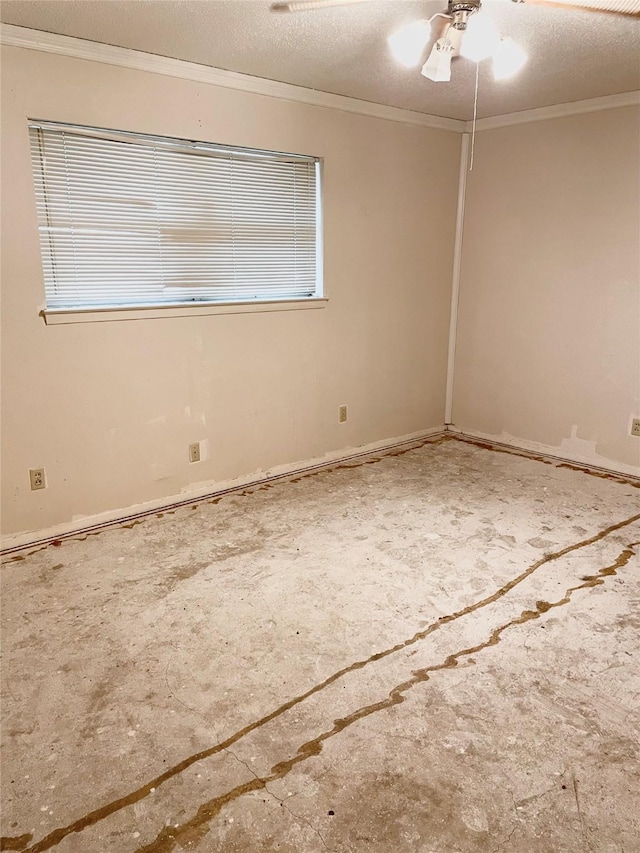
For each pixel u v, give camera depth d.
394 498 3.41
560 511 3.21
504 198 4.07
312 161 3.50
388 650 2.08
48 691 1.89
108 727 1.75
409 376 4.39
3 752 1.66
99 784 1.56
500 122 3.96
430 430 4.67
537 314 4.04
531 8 2.15
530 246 3.99
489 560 2.68
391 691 1.88
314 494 3.47
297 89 3.23
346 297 3.83
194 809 1.49
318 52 2.67
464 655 2.05
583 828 1.43
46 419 2.79
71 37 2.48
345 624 2.22
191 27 2.37
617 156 3.46
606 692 1.88
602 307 3.70
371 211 3.81
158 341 3.07
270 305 3.45
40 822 1.46
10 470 2.74
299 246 3.57
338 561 2.68
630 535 2.91
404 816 1.47
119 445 3.05
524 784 1.56
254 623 2.23
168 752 1.66
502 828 1.44
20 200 2.54
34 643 2.12
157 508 3.26
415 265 4.18
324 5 1.81
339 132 3.51
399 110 3.74
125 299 2.97
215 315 3.25
